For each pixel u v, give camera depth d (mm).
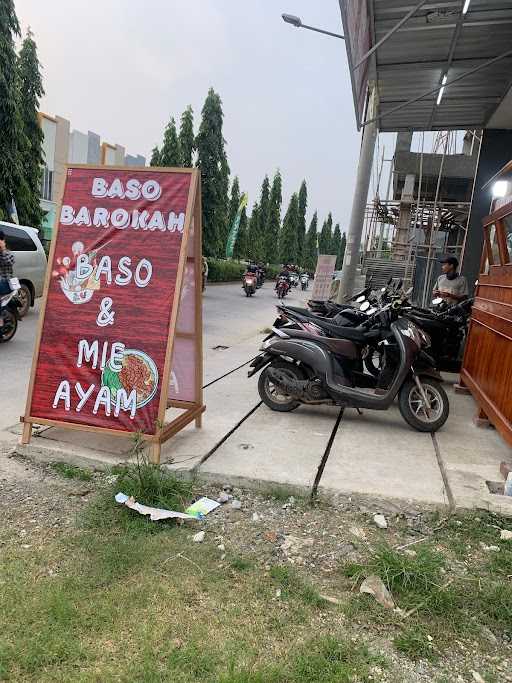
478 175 8719
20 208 16078
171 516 2957
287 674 1926
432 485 3547
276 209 46469
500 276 4684
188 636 2102
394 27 5414
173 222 3666
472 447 4379
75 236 3789
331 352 4871
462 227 17125
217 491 3426
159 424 3559
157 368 3592
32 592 2297
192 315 4250
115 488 3254
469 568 2699
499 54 6223
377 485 3494
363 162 8945
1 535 2754
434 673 2008
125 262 3699
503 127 8461
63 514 3008
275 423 4766
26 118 17562
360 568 2594
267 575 2549
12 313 8016
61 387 3752
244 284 21594
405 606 2375
